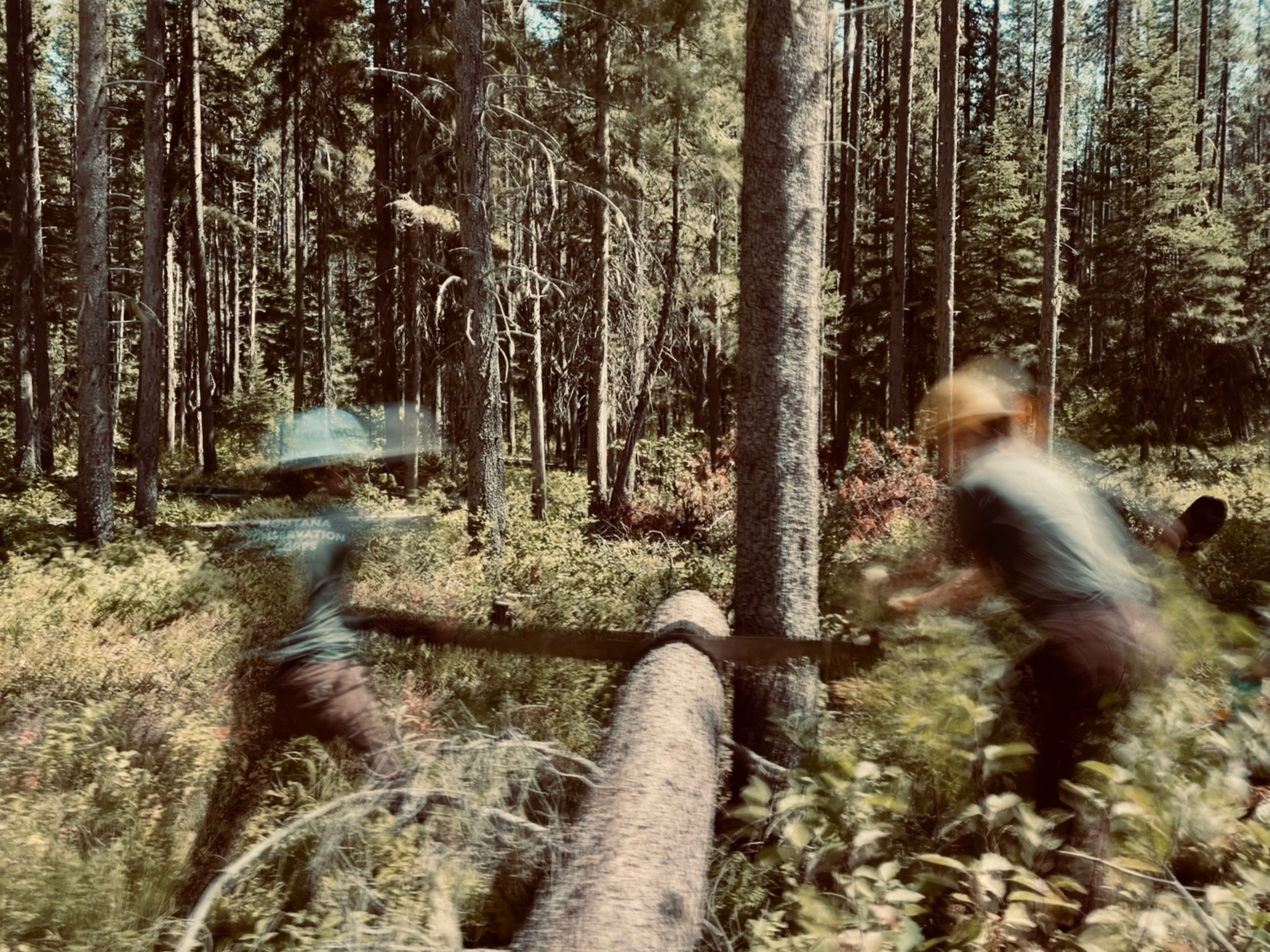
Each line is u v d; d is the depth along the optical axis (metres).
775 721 4.10
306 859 3.22
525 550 11.79
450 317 15.98
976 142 35.19
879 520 12.04
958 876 2.92
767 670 4.12
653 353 17.84
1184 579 3.77
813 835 3.00
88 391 14.17
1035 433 17.17
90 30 14.37
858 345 30.14
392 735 3.75
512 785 3.48
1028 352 28.30
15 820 3.45
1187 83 30.52
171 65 23.28
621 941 2.24
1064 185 46.84
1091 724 3.15
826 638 4.98
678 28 14.53
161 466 28.81
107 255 14.60
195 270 24.92
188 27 22.02
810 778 3.21
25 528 14.59
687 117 15.65
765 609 4.35
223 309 45.44
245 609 6.81
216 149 27.64
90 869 3.14
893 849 3.10
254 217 39.62
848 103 33.44
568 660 4.97
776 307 4.33
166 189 24.06
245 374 46.41
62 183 37.28
